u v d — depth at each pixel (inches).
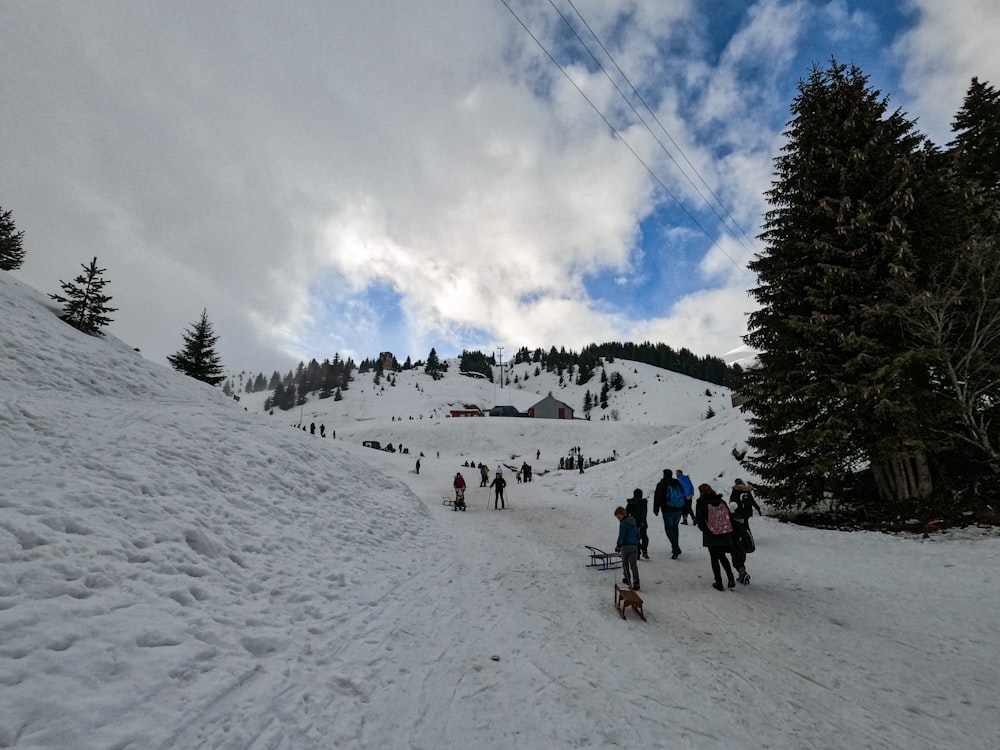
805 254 489.4
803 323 450.9
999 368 397.4
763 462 513.7
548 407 3415.4
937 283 415.2
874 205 440.8
